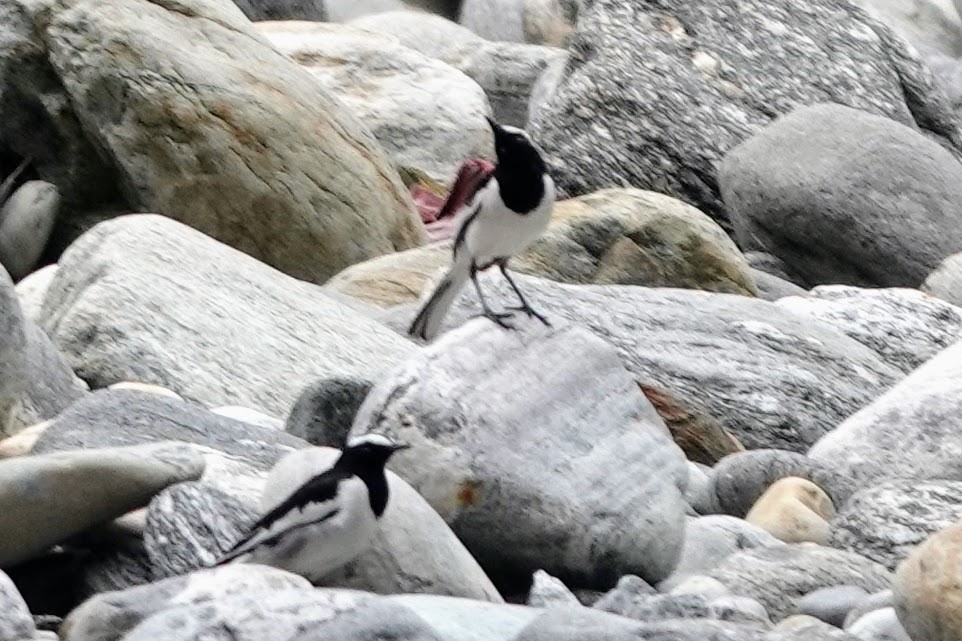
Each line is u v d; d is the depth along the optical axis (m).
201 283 14.36
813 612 9.83
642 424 10.66
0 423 11.70
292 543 8.34
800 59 27.02
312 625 6.97
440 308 11.42
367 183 19.08
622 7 26.84
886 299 18.53
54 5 18.83
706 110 25.80
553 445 10.22
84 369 13.70
